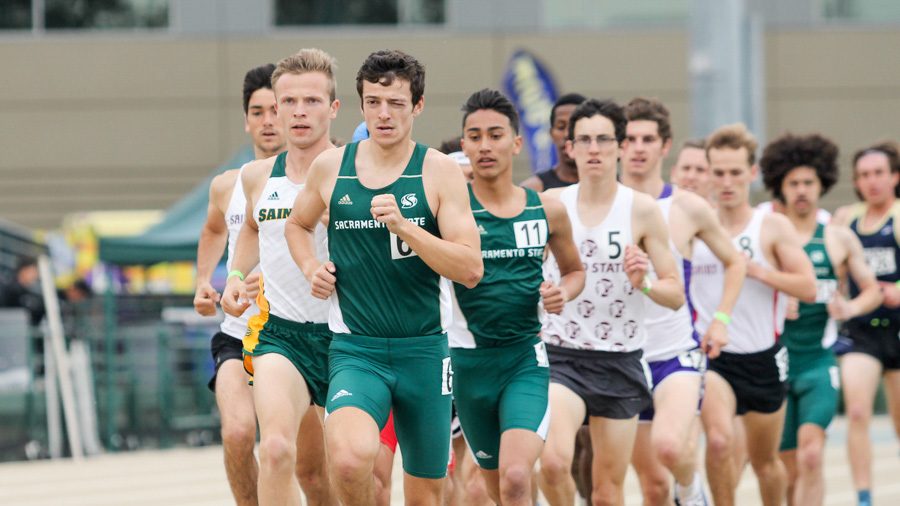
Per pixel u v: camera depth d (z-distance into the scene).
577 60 77.88
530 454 19.23
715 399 25.12
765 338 25.67
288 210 19.70
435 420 18.44
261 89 22.45
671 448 22.09
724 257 24.33
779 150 28.92
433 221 17.92
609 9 78.06
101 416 45.94
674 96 78.06
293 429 18.86
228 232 22.03
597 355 22.03
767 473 26.34
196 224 46.81
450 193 17.84
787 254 25.91
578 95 26.42
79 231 63.56
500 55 77.44
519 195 20.58
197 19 77.50
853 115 79.06
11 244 48.97
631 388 22.09
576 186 22.72
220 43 77.44
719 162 26.06
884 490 34.00
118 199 77.94
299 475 21.39
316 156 19.70
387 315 18.14
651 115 24.25
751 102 51.53
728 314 23.89
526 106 53.28
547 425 19.81
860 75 79.06
